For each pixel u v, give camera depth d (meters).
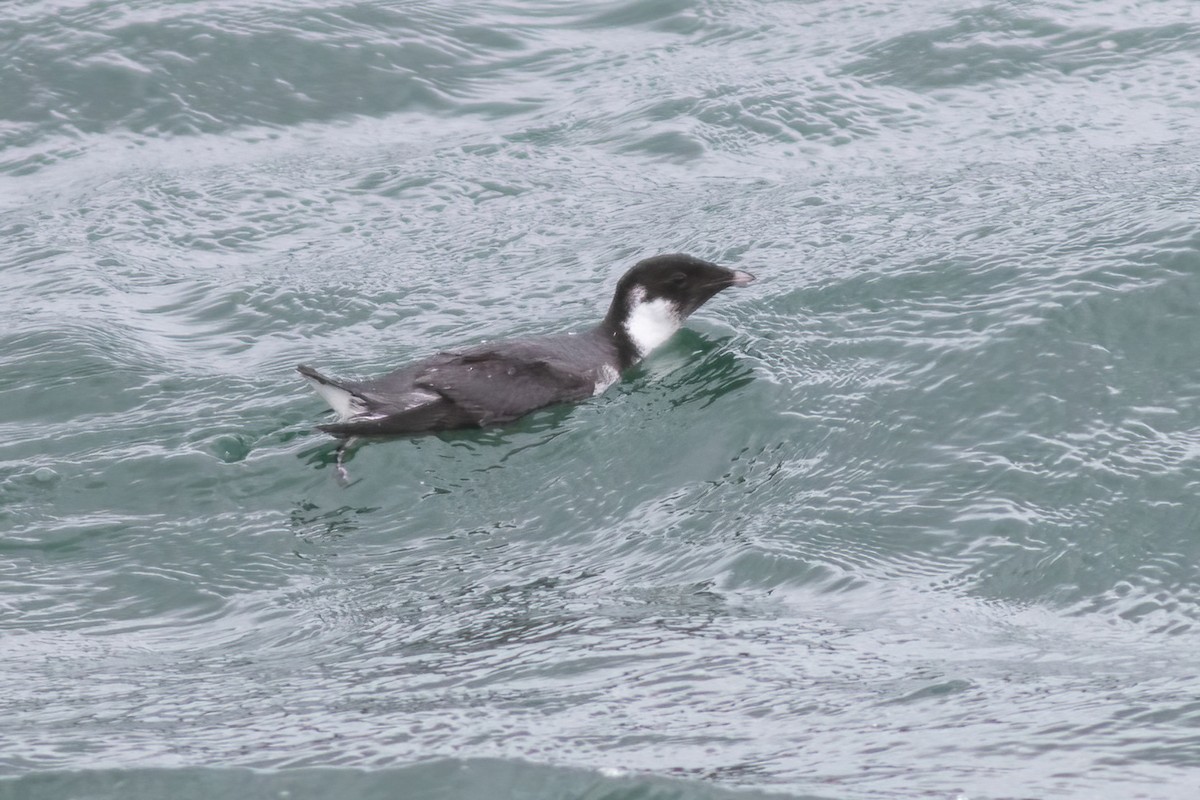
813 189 17.61
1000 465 11.09
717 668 8.45
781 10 23.22
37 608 10.36
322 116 20.80
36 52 21.80
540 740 7.39
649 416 12.61
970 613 9.38
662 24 23.16
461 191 18.59
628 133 19.78
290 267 16.84
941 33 21.50
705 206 17.50
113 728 8.03
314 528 11.37
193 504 11.70
